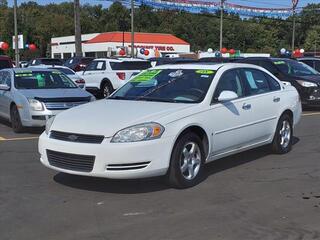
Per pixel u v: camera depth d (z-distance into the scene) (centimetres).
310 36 10269
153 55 5959
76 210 580
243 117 770
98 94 2233
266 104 830
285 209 581
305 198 625
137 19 10400
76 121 653
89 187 674
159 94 741
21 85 1221
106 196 634
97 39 8506
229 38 10662
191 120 668
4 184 695
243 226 526
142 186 676
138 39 8038
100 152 612
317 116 1466
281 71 1644
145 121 632
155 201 612
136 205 597
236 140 761
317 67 2098
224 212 571
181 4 4772
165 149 632
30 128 1213
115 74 2100
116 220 546
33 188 673
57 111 1125
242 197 630
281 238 492
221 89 742
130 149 609
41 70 1286
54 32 11362
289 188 671
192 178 677
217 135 718
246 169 779
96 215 562
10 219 550
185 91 732
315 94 1584
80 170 629
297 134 1123
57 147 643
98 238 494
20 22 10369
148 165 620
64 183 696
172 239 490
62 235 502
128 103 712
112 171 614
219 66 776
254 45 10712
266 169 780
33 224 534
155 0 4584
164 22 10612
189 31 10631
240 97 777
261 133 824
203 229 517
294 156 877
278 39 10750
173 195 637
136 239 491
